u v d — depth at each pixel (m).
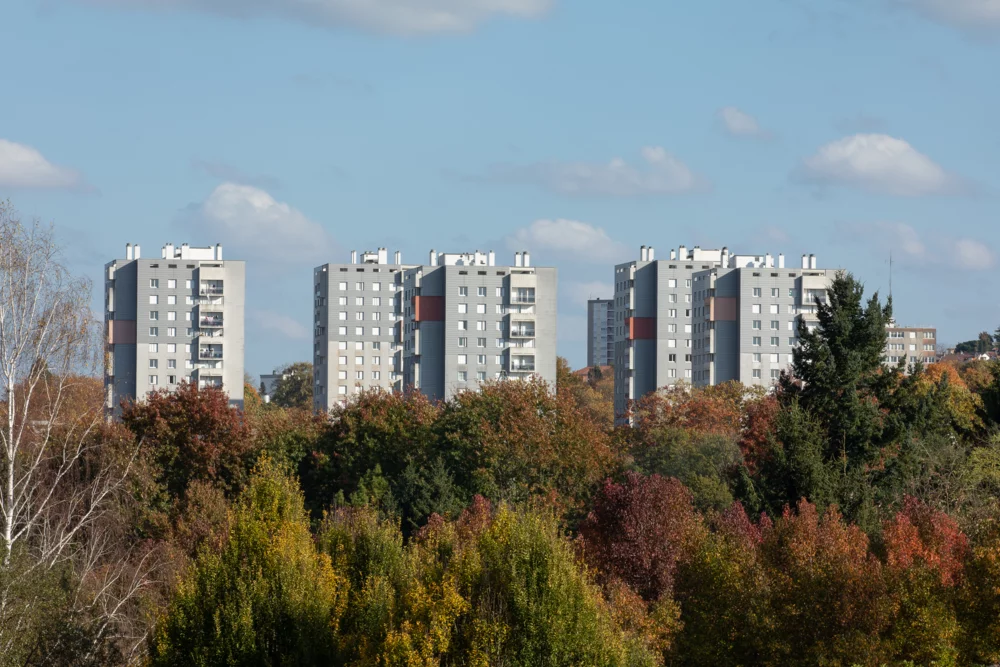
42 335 126.94
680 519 129.38
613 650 67.88
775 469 153.50
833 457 161.38
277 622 80.31
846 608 92.94
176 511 156.75
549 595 66.62
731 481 168.75
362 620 81.12
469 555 69.12
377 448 190.00
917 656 93.56
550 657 65.19
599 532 128.75
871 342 176.62
